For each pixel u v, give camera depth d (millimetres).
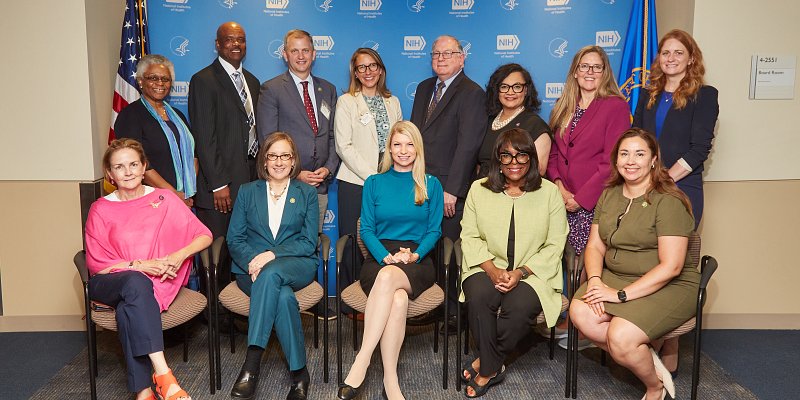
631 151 2736
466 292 2910
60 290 3682
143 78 3492
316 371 3143
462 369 3080
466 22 4055
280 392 2920
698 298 2688
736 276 3768
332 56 4074
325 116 3771
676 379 3084
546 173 3502
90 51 3535
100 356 3361
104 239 2887
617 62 4055
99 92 3656
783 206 3701
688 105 3203
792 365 3260
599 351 3430
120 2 3969
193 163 3641
